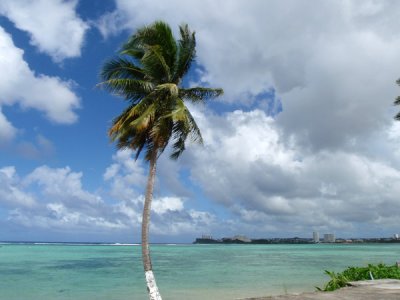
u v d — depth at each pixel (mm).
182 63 18328
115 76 18172
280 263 65625
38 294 28812
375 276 23141
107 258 81562
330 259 78062
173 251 140625
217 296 27062
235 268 54031
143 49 17656
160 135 17141
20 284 34812
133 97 18094
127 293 29250
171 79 18219
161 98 17688
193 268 54312
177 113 15953
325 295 17641
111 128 17250
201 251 140000
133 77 18266
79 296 27719
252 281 36656
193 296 27109
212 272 47438
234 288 31578
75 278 39844
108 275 43312
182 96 18406
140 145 18297
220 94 18375
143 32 17469
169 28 17656
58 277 40938
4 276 42125
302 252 123875
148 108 16828
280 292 28922
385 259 76500
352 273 23984
